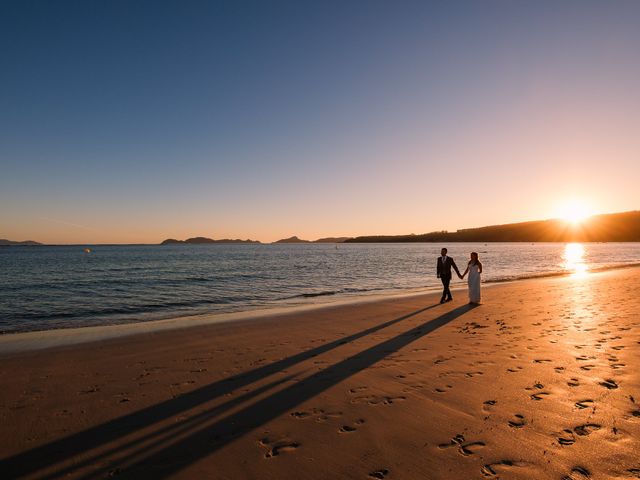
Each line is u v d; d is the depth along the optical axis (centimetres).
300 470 336
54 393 564
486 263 4762
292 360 706
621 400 443
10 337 1014
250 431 417
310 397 511
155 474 338
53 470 350
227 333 998
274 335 949
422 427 405
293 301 1733
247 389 555
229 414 466
